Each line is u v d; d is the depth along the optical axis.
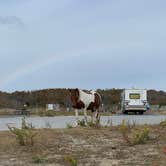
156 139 14.82
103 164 11.38
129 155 12.40
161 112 58.25
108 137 15.45
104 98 78.75
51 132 16.48
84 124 19.84
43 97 84.56
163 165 11.05
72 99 22.06
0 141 14.81
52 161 11.92
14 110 63.88
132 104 50.22
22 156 12.69
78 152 13.01
